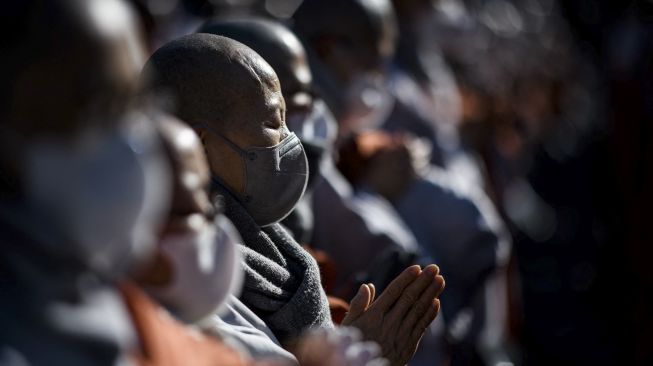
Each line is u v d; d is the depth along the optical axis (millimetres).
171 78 5832
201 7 14375
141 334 3816
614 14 21734
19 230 3434
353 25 9438
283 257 6043
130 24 3498
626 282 15078
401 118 12336
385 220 8812
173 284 4301
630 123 15000
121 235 3453
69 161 3357
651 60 15039
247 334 5371
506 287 13289
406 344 5605
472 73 17203
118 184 3402
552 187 20531
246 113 5832
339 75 9453
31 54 3354
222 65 5836
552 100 23844
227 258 4395
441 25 15773
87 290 3477
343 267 8672
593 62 25469
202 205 4359
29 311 3395
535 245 18094
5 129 3373
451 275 10188
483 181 14844
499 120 16438
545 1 33906
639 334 14336
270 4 14773
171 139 4316
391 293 5633
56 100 3359
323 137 7473
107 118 3420
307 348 4566
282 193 5926
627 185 14953
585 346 15633
